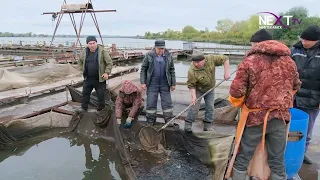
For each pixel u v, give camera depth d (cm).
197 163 414
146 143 463
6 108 757
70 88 719
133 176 367
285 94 247
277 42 255
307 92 353
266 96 248
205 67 448
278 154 262
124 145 429
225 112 552
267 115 249
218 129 525
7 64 1517
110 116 515
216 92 763
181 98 716
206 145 414
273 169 268
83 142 521
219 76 1346
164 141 469
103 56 582
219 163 361
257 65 248
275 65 246
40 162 442
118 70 1536
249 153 268
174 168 400
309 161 383
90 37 564
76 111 586
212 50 3231
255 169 277
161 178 373
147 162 420
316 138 482
